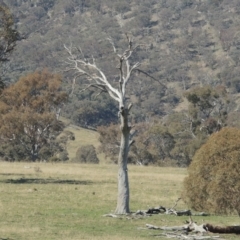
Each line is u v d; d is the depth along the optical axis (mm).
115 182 68688
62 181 68375
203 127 122500
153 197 53656
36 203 47688
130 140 43844
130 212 43156
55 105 126750
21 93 122750
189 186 39656
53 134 132250
